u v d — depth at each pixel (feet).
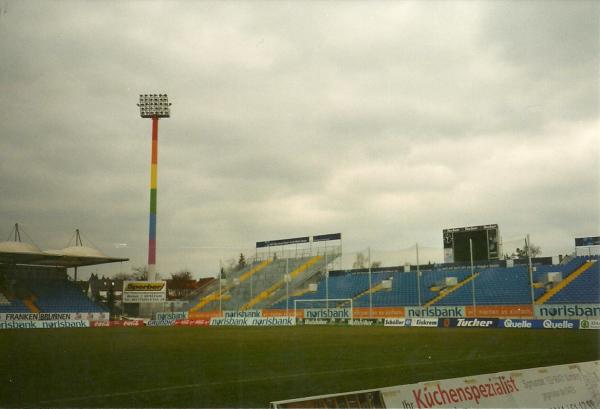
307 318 190.39
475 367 66.54
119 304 207.62
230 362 69.77
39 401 44.96
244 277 214.69
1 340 106.22
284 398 46.85
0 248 155.02
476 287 175.73
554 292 159.84
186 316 201.36
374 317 183.11
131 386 51.65
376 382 55.21
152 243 205.36
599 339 104.32
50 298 176.35
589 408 43.16
